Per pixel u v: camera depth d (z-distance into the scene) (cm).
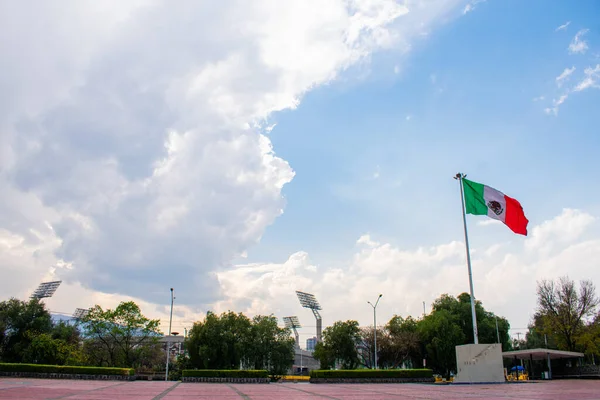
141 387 2120
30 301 5850
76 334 6656
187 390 1841
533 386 1934
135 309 5153
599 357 5172
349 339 6084
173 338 8544
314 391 1736
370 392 1605
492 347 2536
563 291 4947
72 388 1744
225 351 5462
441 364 5519
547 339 6372
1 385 1845
